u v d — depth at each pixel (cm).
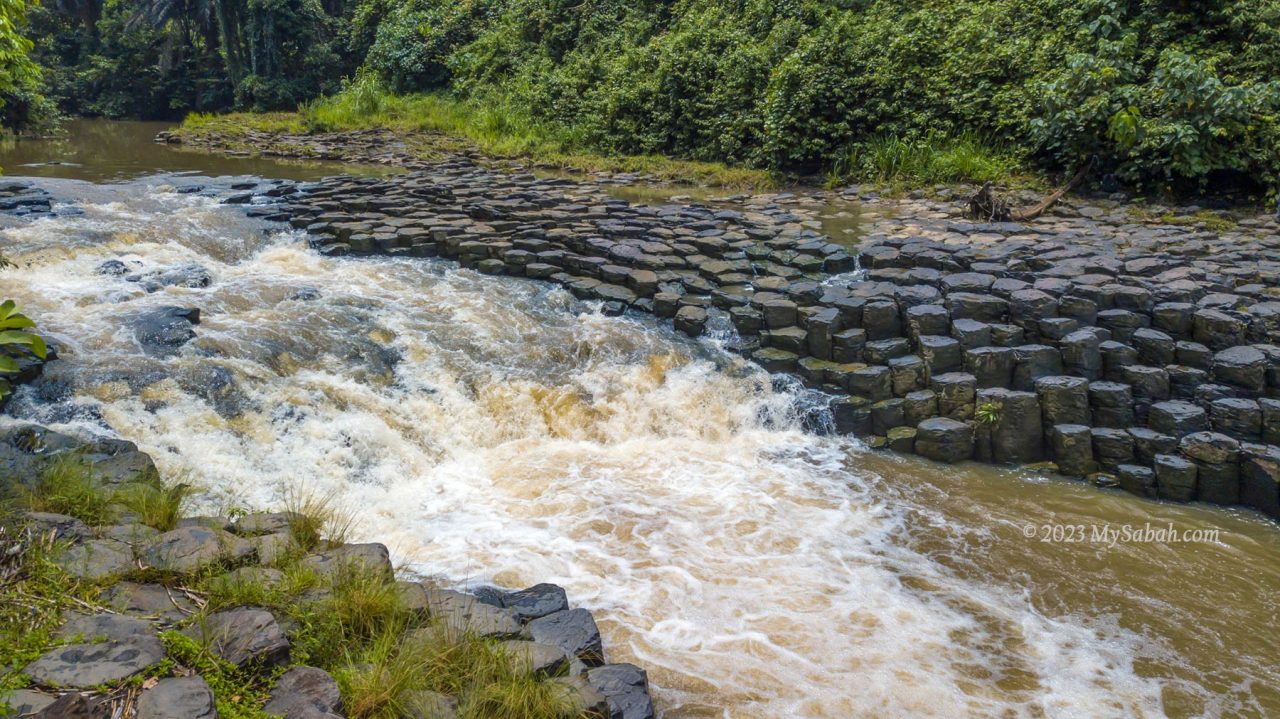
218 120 2344
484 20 2636
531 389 772
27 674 302
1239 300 798
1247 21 1368
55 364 654
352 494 638
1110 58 1345
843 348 809
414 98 2492
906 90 1533
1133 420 738
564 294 922
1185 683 480
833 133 1550
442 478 681
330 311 820
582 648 419
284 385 699
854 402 774
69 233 923
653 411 779
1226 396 715
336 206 1140
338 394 709
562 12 2322
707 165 1673
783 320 848
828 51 1578
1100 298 801
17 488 463
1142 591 567
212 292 837
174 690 302
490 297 906
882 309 818
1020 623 529
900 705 453
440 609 414
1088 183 1352
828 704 451
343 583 404
